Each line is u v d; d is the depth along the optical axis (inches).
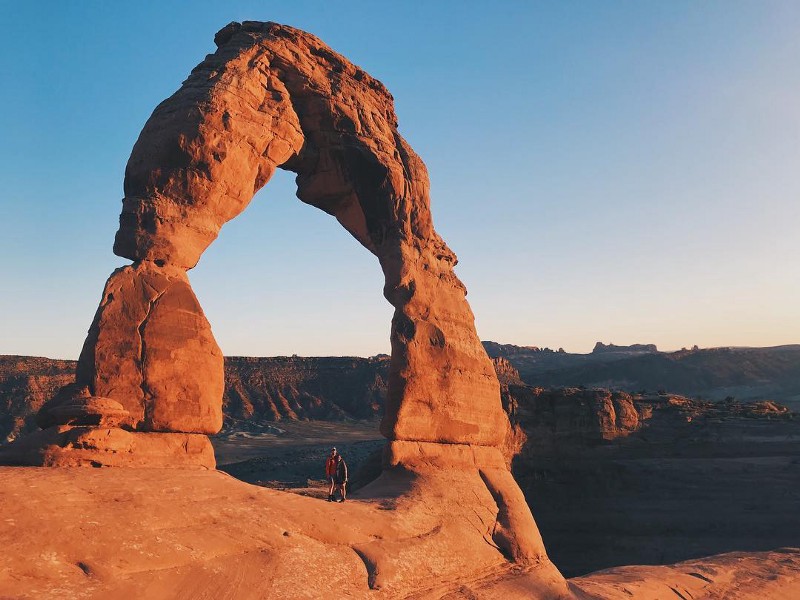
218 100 579.8
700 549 1774.1
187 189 560.1
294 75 671.8
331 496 618.2
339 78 716.7
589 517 1936.5
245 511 462.6
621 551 1833.2
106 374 495.5
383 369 6688.0
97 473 433.7
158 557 388.8
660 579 979.9
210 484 472.1
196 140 560.7
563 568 1815.9
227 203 584.4
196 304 546.6
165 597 372.5
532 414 2091.5
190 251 555.5
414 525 580.7
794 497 1870.1
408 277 718.5
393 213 728.3
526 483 2010.3
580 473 2031.3
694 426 2233.0
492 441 765.9
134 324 513.7
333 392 6432.1
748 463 2032.5
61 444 459.5
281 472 2432.3
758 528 1803.6
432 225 773.9
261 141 609.9
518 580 637.3
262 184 624.4
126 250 537.0
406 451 677.3
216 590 393.1
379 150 724.7
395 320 708.0
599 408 2139.5
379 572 495.8
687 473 2007.9
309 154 698.2
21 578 335.9
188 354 530.6
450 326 743.7
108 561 369.1
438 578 556.7
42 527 364.5
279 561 437.1
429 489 642.8
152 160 555.2
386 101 779.4
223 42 674.2
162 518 414.6
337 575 466.3
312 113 690.8
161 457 501.7
